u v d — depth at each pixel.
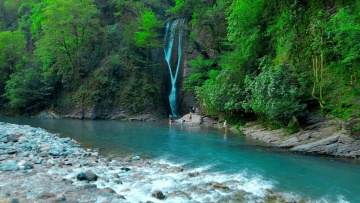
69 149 12.84
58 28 41.94
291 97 15.80
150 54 46.06
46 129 23.86
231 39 25.62
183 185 7.79
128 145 15.53
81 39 45.06
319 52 16.02
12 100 43.25
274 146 15.12
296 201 7.02
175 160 11.73
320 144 13.15
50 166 9.39
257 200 6.86
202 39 41.56
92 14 44.47
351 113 13.05
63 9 41.31
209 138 18.28
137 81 41.38
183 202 6.42
